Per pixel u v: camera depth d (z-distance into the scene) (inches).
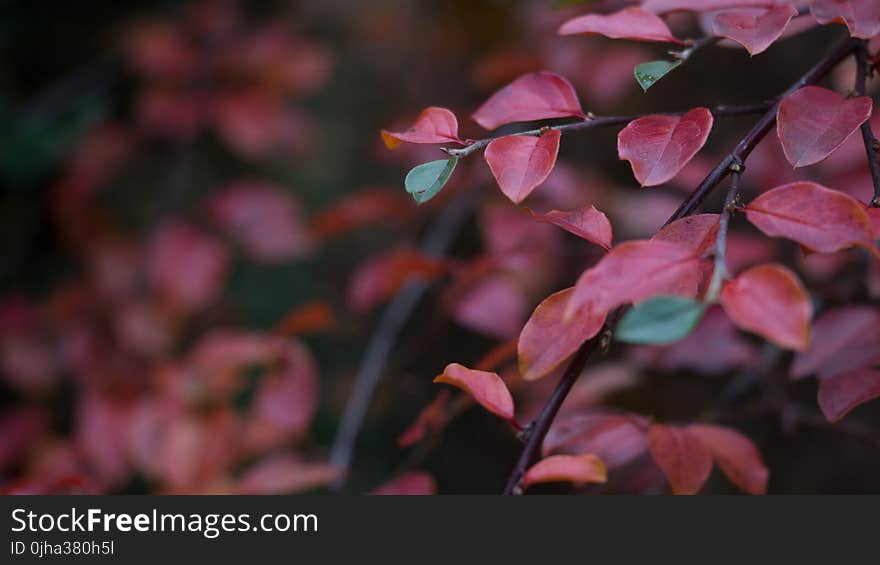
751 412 44.4
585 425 40.4
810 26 39.0
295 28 79.5
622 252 34.2
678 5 38.0
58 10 78.7
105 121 76.2
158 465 53.9
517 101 37.7
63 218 73.2
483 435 77.5
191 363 54.7
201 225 76.9
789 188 34.9
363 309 53.2
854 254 44.1
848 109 36.0
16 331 68.3
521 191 35.5
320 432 78.5
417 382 61.8
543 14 61.3
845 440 59.9
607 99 58.0
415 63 80.0
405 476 41.7
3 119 73.8
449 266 46.8
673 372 45.9
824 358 41.0
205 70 71.7
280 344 50.9
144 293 70.4
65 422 73.5
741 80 64.2
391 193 54.6
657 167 35.7
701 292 35.3
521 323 50.9
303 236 69.0
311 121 80.1
